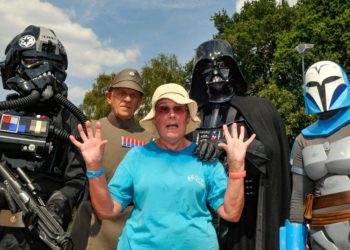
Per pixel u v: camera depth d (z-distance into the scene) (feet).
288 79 92.12
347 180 10.87
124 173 9.55
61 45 13.00
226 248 13.41
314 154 11.41
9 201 10.68
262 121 13.10
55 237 10.36
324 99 11.50
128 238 9.16
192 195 9.08
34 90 11.76
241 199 9.02
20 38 12.46
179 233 8.83
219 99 13.70
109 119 13.64
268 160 12.67
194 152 9.61
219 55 13.56
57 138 11.96
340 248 10.81
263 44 102.94
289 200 12.98
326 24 86.17
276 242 12.53
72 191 11.82
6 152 11.76
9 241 11.13
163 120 9.46
